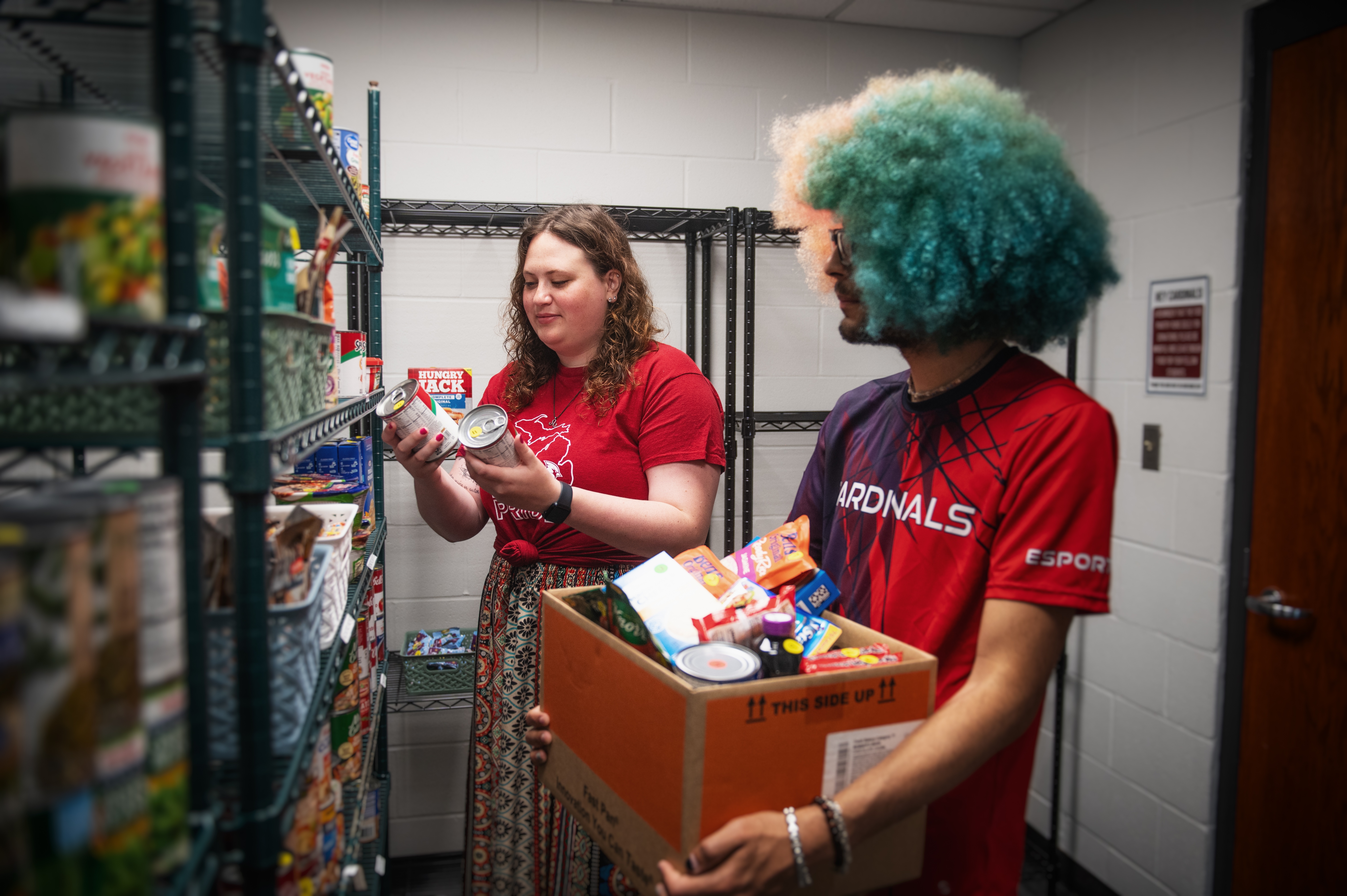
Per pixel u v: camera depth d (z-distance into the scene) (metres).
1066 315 0.99
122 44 0.71
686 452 1.57
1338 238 1.76
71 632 0.42
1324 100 1.79
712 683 0.79
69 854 0.42
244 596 0.66
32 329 0.40
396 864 2.51
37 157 0.46
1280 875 1.91
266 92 0.84
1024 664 0.85
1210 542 2.08
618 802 0.88
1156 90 2.22
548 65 2.42
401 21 2.34
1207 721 2.09
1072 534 0.85
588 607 1.09
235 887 0.67
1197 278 2.11
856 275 1.00
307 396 0.91
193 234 0.57
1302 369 1.84
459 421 1.93
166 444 0.59
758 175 2.56
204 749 0.61
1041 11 2.52
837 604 1.10
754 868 0.74
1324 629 1.80
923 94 1.02
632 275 1.65
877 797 0.78
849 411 1.21
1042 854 2.63
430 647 2.33
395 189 2.37
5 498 0.85
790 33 2.56
